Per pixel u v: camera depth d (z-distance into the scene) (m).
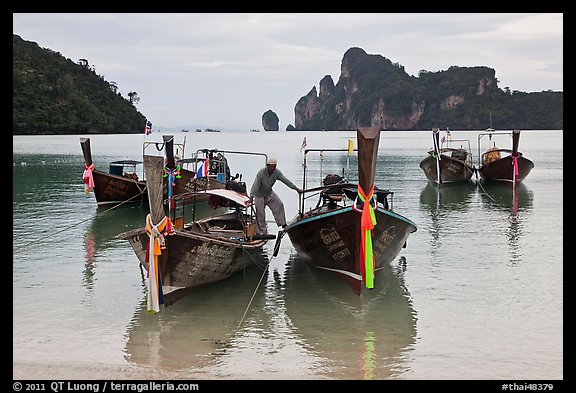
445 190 27.44
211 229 12.82
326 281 12.10
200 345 8.77
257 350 8.59
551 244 15.37
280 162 46.56
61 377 7.69
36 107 107.00
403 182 30.89
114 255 14.12
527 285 11.75
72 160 46.31
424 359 8.32
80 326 9.46
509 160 27.67
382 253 11.83
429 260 13.76
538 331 9.37
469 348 8.71
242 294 11.20
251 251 11.76
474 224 18.44
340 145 87.69
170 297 10.27
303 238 11.84
